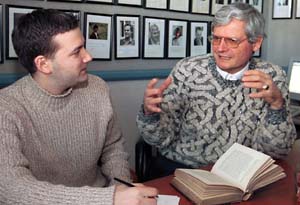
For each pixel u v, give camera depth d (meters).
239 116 1.69
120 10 2.53
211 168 1.48
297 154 1.77
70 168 1.32
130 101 2.70
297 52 3.35
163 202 1.20
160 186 1.34
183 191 1.27
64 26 1.19
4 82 2.09
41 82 1.25
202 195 1.18
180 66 1.78
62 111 1.29
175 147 1.80
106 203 0.95
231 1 3.19
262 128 1.64
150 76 2.74
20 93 1.23
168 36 2.82
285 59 3.44
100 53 2.47
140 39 2.67
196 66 1.75
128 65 2.65
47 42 1.18
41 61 1.21
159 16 2.75
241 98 1.68
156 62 2.80
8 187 0.99
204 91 1.71
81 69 1.25
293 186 1.36
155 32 2.74
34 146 1.23
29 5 2.15
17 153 1.09
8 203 0.99
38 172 1.26
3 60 2.11
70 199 0.97
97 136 1.38
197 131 1.73
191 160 1.76
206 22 3.04
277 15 3.43
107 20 2.47
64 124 1.29
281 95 1.53
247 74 1.44
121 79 2.60
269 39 3.52
